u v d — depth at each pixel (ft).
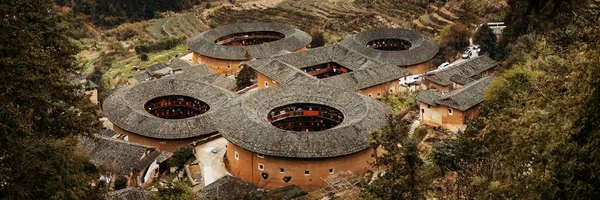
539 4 109.70
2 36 97.30
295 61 304.30
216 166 214.48
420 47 330.34
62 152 100.42
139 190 173.17
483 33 335.67
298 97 221.87
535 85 102.32
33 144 93.45
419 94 230.48
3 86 94.79
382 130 162.71
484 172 117.08
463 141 152.56
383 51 327.67
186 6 586.86
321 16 487.61
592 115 70.95
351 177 189.78
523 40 277.44
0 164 89.86
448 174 148.87
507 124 87.35
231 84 315.58
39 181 92.89
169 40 456.45
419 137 217.36
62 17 132.16
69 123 113.70
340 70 309.63
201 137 233.96
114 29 530.27
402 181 125.18
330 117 220.84
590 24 93.45
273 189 195.83
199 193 178.29
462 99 218.59
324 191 186.09
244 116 203.82
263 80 287.69
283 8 523.29
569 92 75.05
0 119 89.81
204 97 257.34
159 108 262.06
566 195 72.54
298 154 188.24
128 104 245.45
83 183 107.76
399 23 438.40
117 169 196.95
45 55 106.22
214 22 520.01
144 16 564.30
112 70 402.31
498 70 276.41
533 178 76.84
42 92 101.96
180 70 343.87
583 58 74.79
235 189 180.14
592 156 70.33
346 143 191.21
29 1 109.70
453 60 342.44
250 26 383.65
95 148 205.16
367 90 273.13
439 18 415.85
